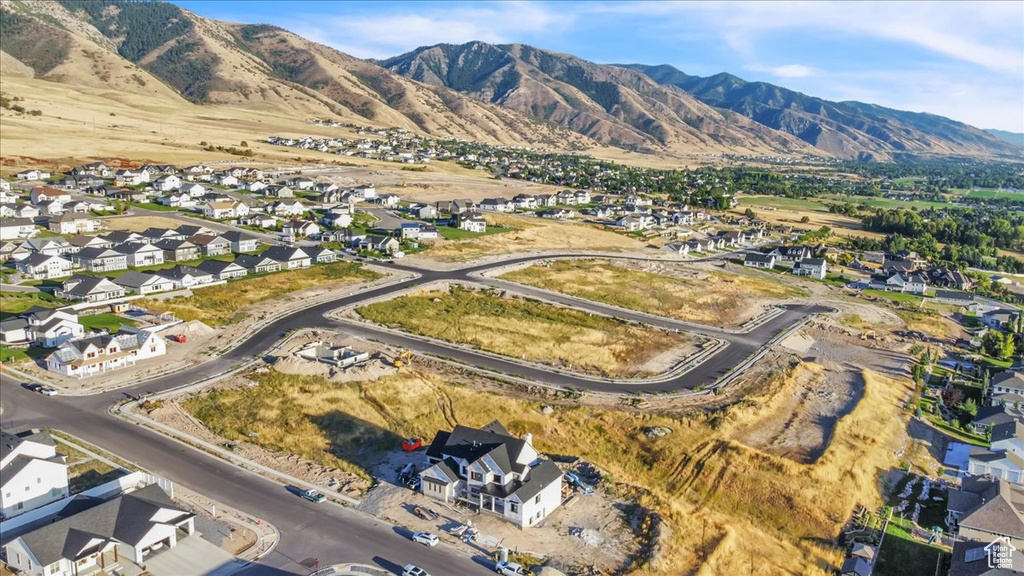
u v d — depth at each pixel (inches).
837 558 2474.2
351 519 2384.4
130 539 2079.2
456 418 3257.9
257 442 2928.2
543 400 3459.6
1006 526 2527.1
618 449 3083.2
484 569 2144.4
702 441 3115.2
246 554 2144.4
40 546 1990.7
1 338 3769.7
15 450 2377.0
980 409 3715.6
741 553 2416.3
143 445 2790.4
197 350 3836.1
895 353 4623.5
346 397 3336.6
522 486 2461.9
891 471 3058.6
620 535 2415.1
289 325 4293.8
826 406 3641.7
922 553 2501.2
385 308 4746.6
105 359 3521.2
